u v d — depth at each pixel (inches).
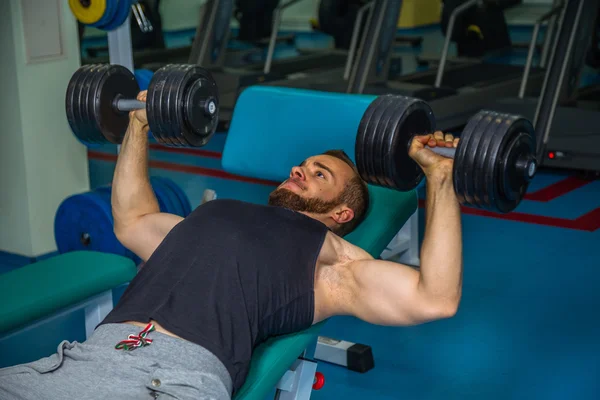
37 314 81.4
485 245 140.9
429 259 64.1
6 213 133.9
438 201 64.9
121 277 91.8
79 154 137.3
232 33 398.9
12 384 61.1
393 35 212.2
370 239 84.5
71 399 59.3
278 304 67.7
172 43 376.5
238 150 100.4
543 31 374.0
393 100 72.0
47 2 127.3
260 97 100.0
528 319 112.0
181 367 61.1
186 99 77.1
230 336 64.6
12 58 125.0
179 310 65.0
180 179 181.6
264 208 72.5
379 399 92.1
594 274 127.2
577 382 95.0
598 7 200.5
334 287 71.1
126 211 81.7
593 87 214.5
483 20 268.4
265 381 68.7
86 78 85.1
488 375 97.3
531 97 210.7
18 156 129.2
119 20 107.9
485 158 61.2
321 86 219.1
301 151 95.9
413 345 105.9
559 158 177.6
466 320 112.3
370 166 72.6
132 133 83.0
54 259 93.7
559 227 149.7
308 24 425.1
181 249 69.0
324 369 100.0
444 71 249.9
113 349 63.1
